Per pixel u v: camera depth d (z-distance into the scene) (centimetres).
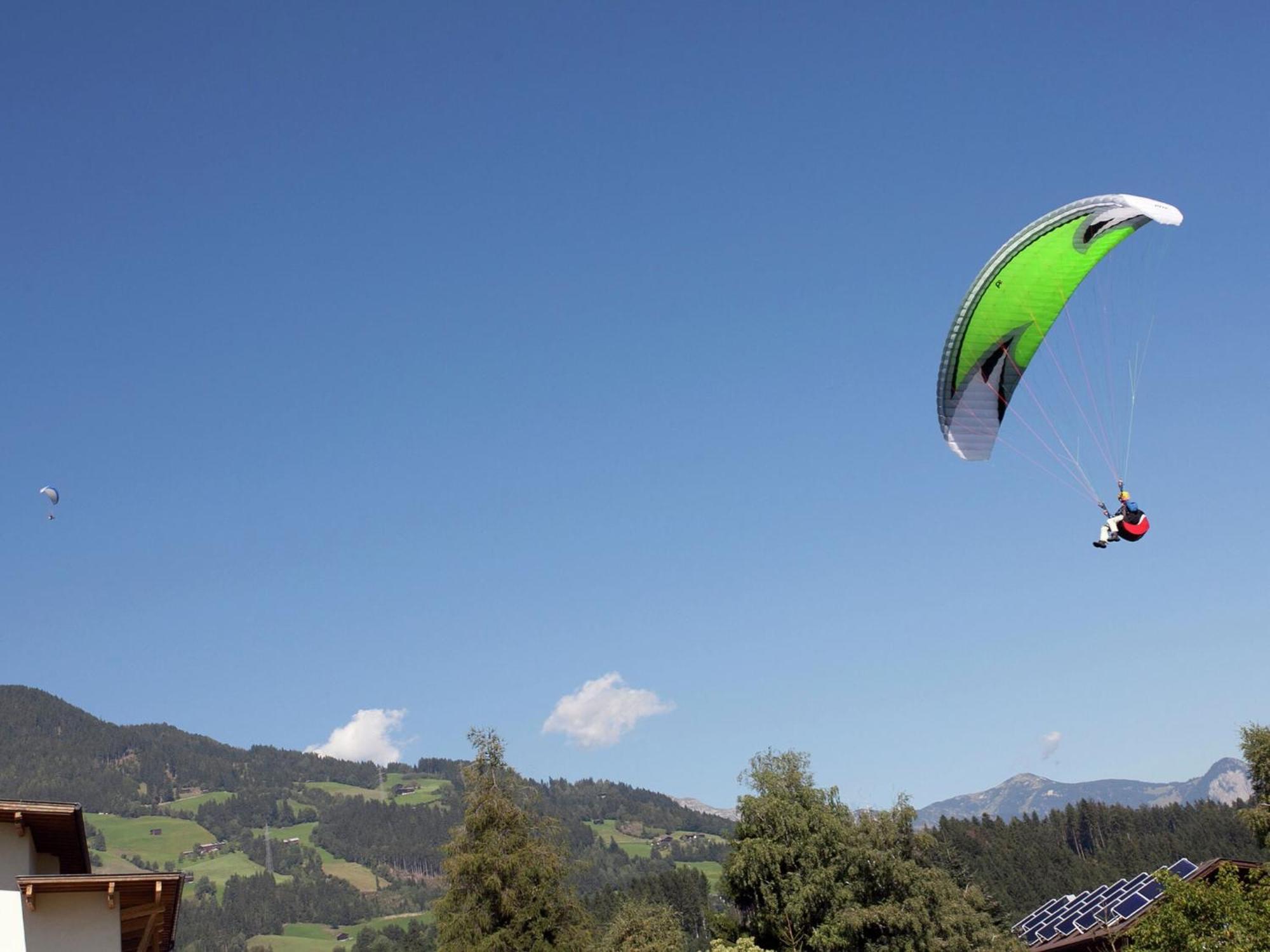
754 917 4572
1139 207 3161
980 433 3925
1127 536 3052
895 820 4781
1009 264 3559
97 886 2642
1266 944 3142
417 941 14875
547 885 4369
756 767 4872
